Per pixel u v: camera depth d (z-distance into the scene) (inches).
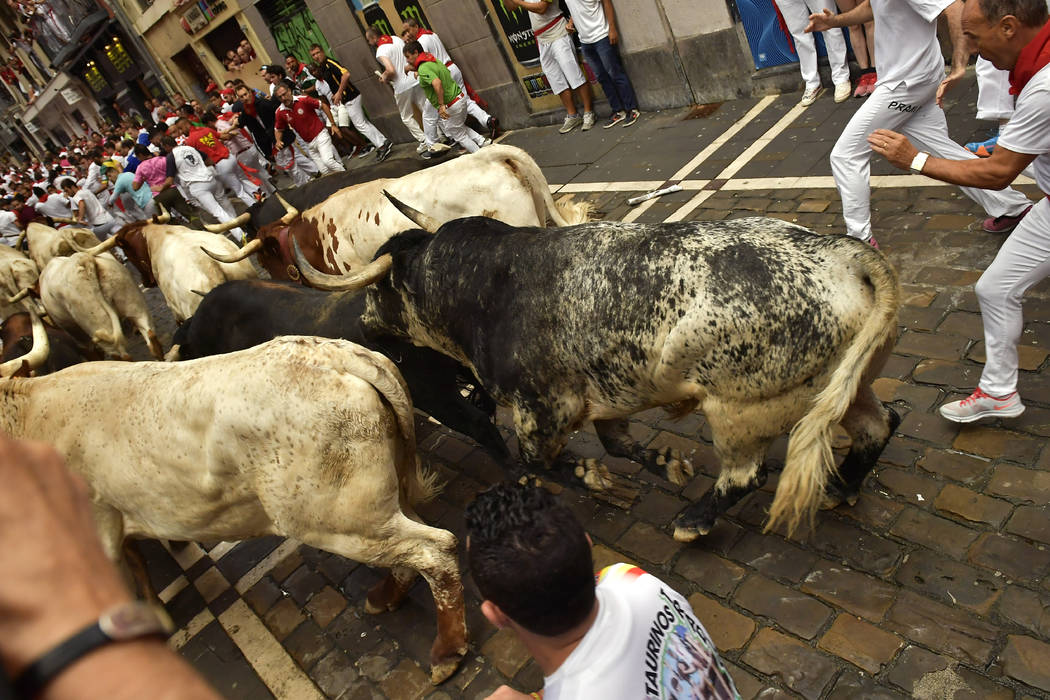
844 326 106.0
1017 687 105.8
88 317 276.4
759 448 120.3
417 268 144.2
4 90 1571.1
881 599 124.1
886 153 126.5
